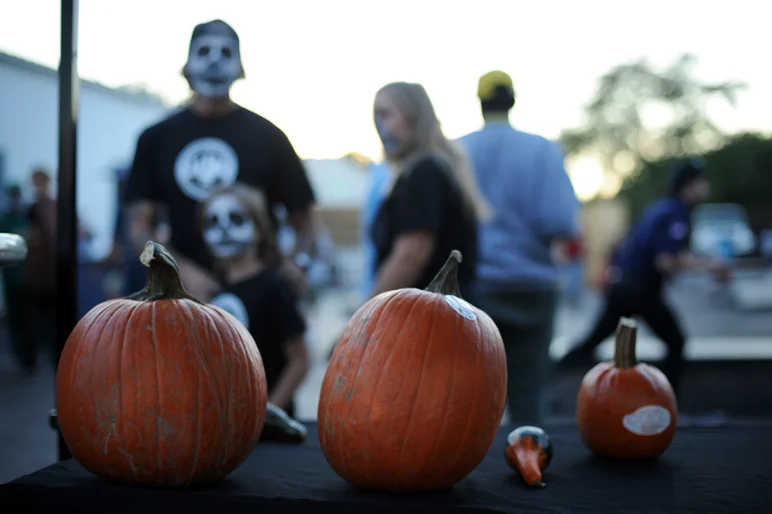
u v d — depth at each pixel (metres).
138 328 1.42
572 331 11.37
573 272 15.35
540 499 1.35
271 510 1.33
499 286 3.59
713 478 1.50
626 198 27.73
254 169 3.03
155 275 1.51
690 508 1.30
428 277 2.80
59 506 1.39
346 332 1.49
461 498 1.36
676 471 1.55
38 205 7.66
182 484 1.41
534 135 3.87
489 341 1.46
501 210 3.70
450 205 2.81
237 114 3.08
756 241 24.89
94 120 10.27
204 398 1.39
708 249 21.33
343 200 20.70
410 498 1.36
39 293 7.60
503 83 3.87
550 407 5.47
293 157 3.16
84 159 10.16
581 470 1.57
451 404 1.38
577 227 3.88
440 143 2.93
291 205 3.17
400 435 1.37
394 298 1.48
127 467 1.39
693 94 28.22
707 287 19.17
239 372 1.45
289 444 1.74
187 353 1.41
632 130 28.00
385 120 2.87
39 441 4.82
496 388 1.44
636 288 5.29
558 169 3.82
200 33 2.97
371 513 1.31
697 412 5.42
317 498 1.34
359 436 1.38
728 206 27.77
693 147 28.45
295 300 2.88
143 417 1.37
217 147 3.02
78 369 1.42
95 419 1.39
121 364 1.39
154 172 3.08
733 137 29.17
